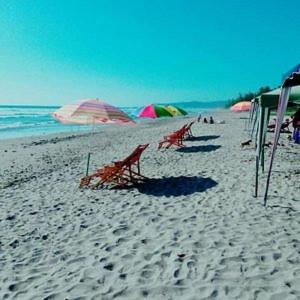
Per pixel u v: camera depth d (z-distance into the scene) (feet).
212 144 48.88
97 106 24.11
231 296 11.45
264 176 27.37
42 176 33.06
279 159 34.55
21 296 12.14
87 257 14.93
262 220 18.01
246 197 22.16
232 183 25.88
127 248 15.61
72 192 25.86
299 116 44.88
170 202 22.11
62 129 110.32
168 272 13.25
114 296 11.89
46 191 26.50
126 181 27.45
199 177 28.53
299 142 44.73
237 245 15.17
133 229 17.84
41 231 18.13
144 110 35.42
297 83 15.84
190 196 23.22
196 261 13.97
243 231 16.70
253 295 11.42
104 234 17.38
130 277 13.09
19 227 18.80
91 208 21.68
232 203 21.13
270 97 21.48
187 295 11.70
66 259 14.87
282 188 23.72
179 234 16.79
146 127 108.78
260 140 21.95
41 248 16.07
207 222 18.17
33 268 14.17
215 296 11.51
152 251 15.14
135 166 34.71
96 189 26.32
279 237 15.80
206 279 12.57
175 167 33.40
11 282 13.10
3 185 29.66
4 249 16.03
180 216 19.34
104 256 14.92
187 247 15.30
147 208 21.07
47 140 73.77
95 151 51.37
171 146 48.78
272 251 14.43
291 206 20.03
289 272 12.72
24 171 37.06
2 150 58.34
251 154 38.37
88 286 12.59
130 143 60.70
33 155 50.93
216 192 23.81
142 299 11.65
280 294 11.37
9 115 188.65
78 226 18.65
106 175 26.96
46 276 13.50
